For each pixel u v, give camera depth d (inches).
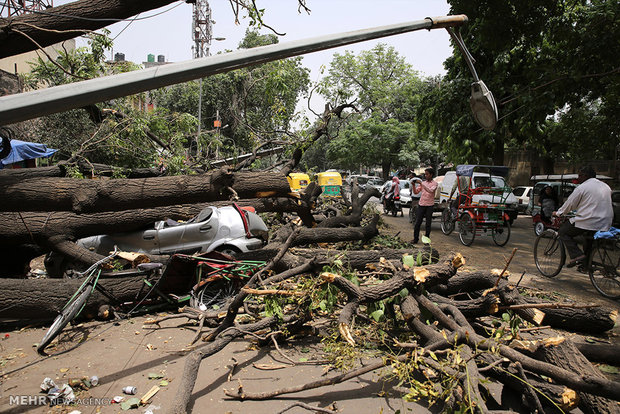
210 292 217.9
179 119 458.6
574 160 1093.1
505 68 586.2
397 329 157.4
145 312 211.6
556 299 239.0
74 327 192.4
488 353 121.7
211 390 131.0
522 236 569.0
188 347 166.9
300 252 256.2
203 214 281.0
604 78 464.4
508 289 147.3
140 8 245.4
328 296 144.5
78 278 205.0
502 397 120.2
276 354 158.9
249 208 302.5
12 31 230.2
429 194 429.7
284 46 107.9
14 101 72.6
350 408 118.9
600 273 255.6
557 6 436.5
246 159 462.9
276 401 123.5
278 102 405.4
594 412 103.0
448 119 674.8
